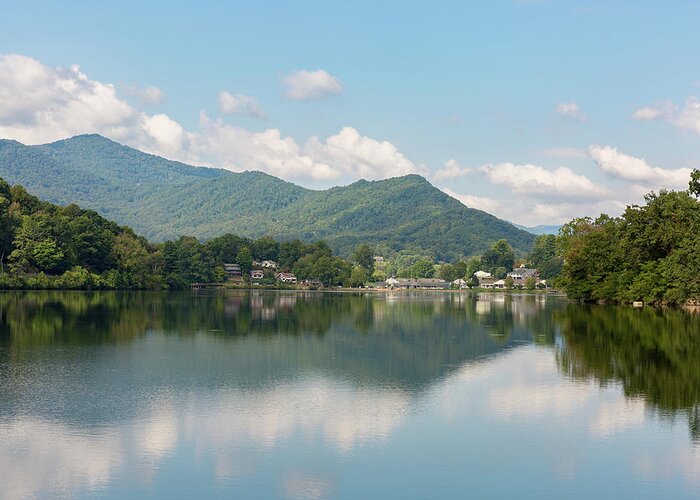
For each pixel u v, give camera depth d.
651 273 128.38
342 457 32.41
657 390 46.91
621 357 61.97
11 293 168.88
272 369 55.03
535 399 44.31
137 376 51.06
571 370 55.06
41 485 28.56
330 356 62.88
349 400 43.84
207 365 56.62
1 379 49.28
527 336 80.44
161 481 29.14
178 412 40.12
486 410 41.38
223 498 27.48
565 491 28.56
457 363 59.00
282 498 27.53
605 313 116.31
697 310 121.38
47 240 192.75
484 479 29.75
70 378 49.94
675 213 128.50
